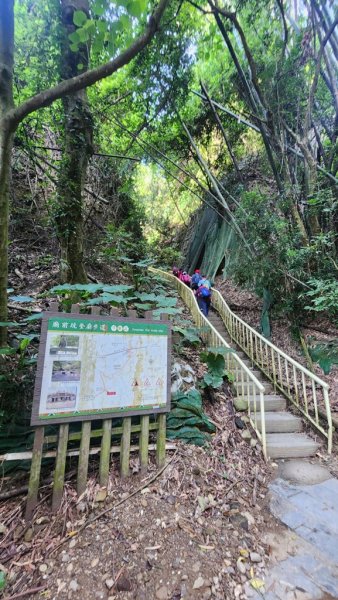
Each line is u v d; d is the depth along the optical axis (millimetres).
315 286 4973
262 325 6289
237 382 4090
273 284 5910
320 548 1942
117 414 2270
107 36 2162
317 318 5746
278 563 1822
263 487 2613
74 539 1824
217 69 7621
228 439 3117
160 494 2232
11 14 2686
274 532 2090
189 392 3352
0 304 2648
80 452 2141
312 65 5793
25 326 3629
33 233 6199
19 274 5031
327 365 4406
